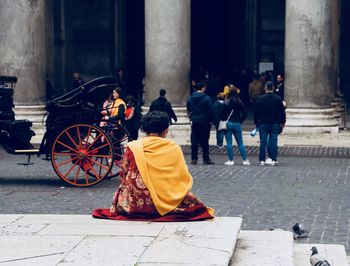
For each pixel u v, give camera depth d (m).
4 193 18.23
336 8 33.78
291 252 10.10
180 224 10.65
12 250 9.42
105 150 19.20
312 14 29.02
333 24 33.25
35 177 20.94
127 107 24.59
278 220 14.93
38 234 10.18
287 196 17.73
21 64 30.12
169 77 30.09
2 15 30.09
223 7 45.34
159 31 30.00
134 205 10.91
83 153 18.95
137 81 45.59
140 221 10.84
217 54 45.69
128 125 24.50
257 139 30.47
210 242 9.71
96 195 17.91
